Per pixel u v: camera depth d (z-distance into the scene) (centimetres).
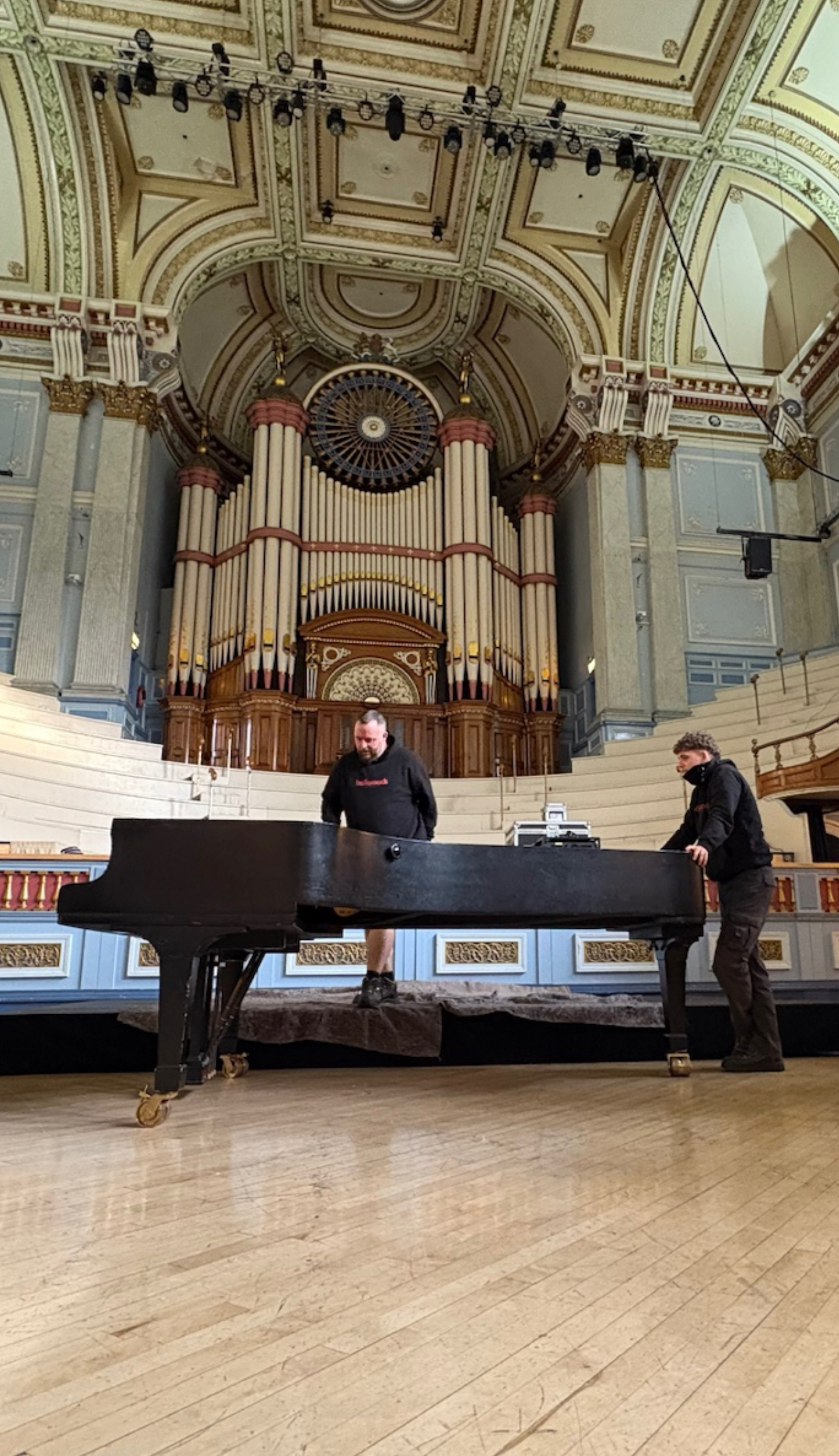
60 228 1120
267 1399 81
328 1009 338
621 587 1189
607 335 1252
